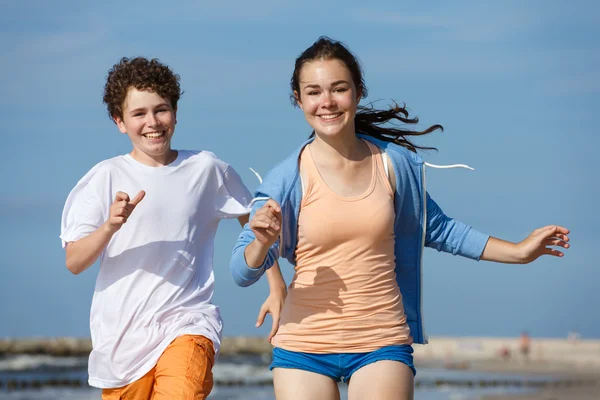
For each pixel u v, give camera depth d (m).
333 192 6.27
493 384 40.91
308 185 6.31
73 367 49.34
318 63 6.31
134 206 6.53
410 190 6.53
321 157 6.39
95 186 7.01
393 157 6.49
